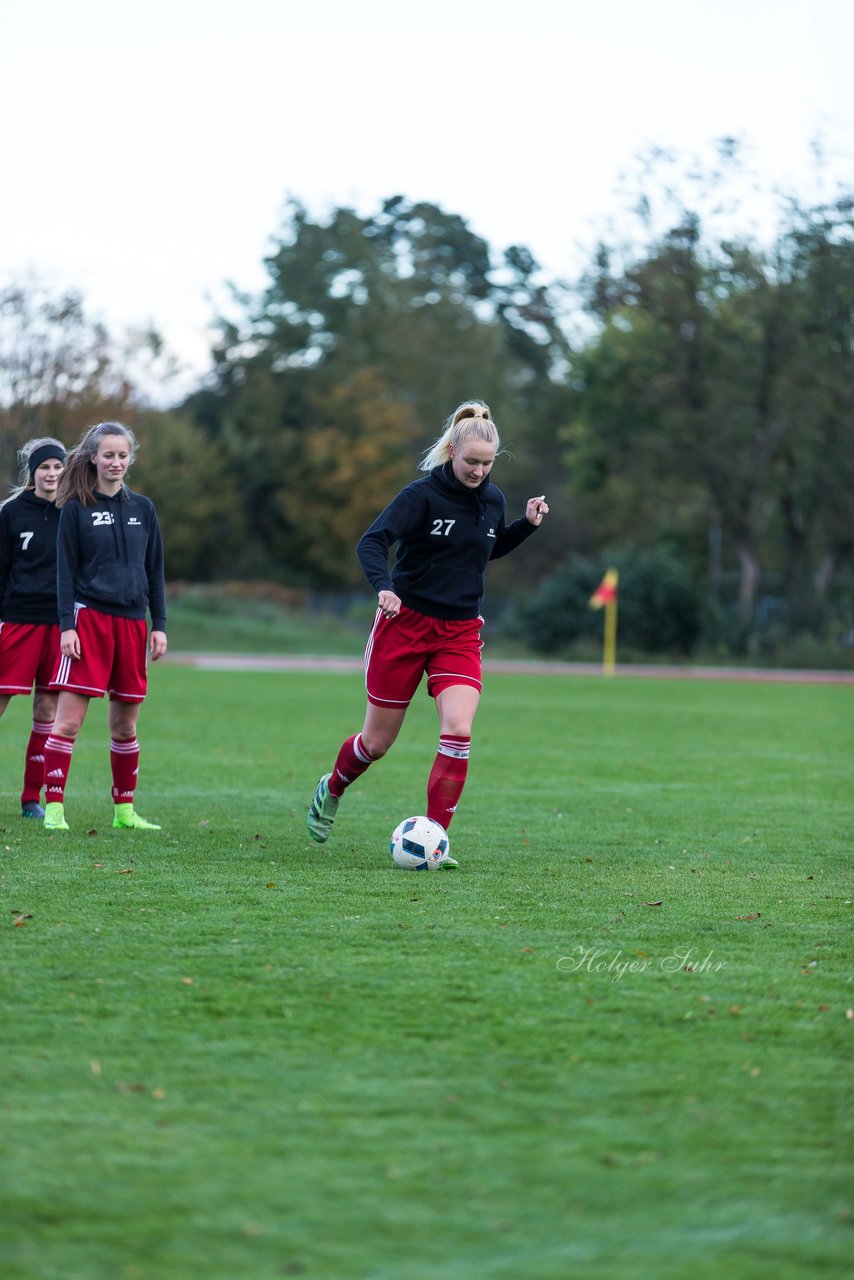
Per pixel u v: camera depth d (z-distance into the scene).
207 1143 5.42
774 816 15.87
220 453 109.25
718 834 14.26
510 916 9.64
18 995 7.34
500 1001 7.41
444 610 11.95
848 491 78.62
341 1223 4.77
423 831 11.57
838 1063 6.47
